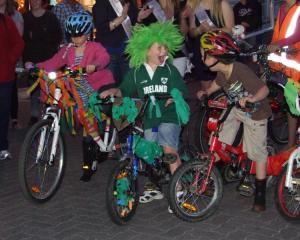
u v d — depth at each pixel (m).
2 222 4.91
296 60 5.84
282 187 4.74
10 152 7.16
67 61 5.52
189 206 4.83
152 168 4.92
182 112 4.73
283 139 6.98
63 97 5.25
